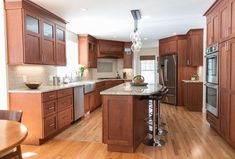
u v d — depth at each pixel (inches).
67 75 223.6
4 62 128.8
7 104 129.4
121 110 114.7
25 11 129.6
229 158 106.8
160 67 290.2
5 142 45.9
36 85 137.4
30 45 135.0
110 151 117.2
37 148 122.3
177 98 262.8
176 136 143.0
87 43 252.5
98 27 213.6
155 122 139.9
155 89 135.3
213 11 150.7
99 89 258.1
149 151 117.2
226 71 124.4
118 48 314.2
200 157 108.3
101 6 146.4
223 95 129.8
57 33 173.9
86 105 210.1
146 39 291.6
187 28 220.4
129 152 115.3
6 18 128.6
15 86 138.3
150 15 171.2
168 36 269.1
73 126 170.9
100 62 316.5
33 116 127.9
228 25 120.6
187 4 144.4
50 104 136.9
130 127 113.7
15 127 58.4
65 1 134.6
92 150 118.8
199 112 222.8
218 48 139.3
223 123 130.0
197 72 252.8
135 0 134.9
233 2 113.3
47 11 152.9
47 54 156.7
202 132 151.6
